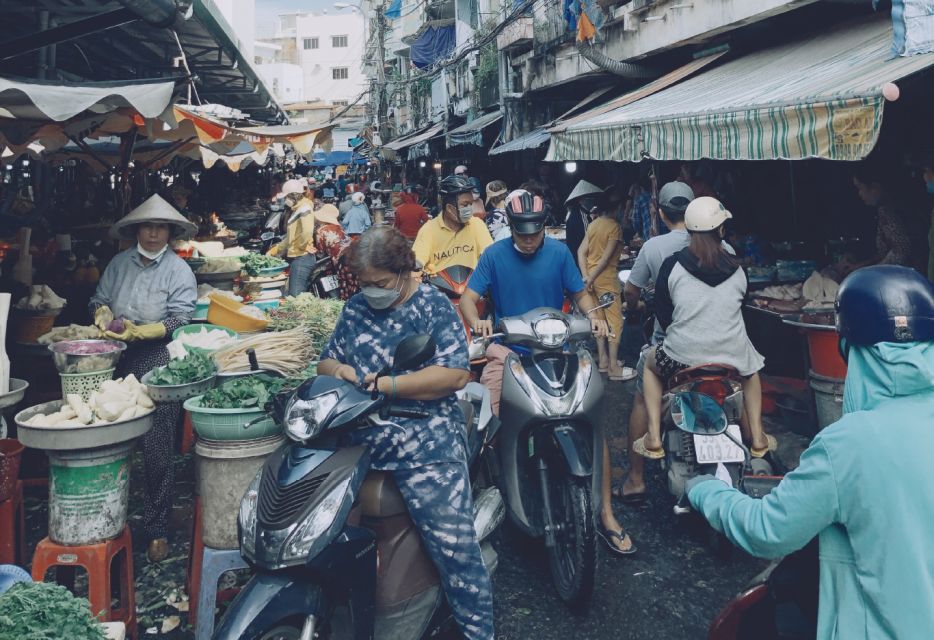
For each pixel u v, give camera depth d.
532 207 4.06
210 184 18.08
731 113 5.61
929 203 6.60
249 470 3.25
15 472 3.71
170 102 4.77
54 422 3.29
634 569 4.05
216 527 3.26
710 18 9.09
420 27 31.11
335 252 9.12
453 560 2.87
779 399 5.95
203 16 8.49
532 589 3.91
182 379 3.56
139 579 4.04
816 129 4.75
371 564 2.79
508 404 3.79
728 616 2.36
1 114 4.94
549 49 14.13
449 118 24.72
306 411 2.64
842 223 8.34
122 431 3.29
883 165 7.27
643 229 10.77
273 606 2.46
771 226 9.66
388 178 35.88
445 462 2.91
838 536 1.69
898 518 1.57
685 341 3.94
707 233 3.93
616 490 4.91
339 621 2.72
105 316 4.66
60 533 3.29
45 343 4.83
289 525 2.53
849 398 1.76
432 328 2.92
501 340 4.06
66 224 9.94
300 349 4.42
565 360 3.80
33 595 2.36
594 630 3.53
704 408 3.71
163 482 4.20
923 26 4.84
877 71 4.84
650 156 6.98
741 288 3.94
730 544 4.11
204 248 8.88
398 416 2.86
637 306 5.13
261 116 19.11
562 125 9.18
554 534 3.73
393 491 2.90
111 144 9.98
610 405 6.81
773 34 9.44
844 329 1.73
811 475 1.67
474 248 5.78
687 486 2.10
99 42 10.26
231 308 5.27
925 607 1.54
